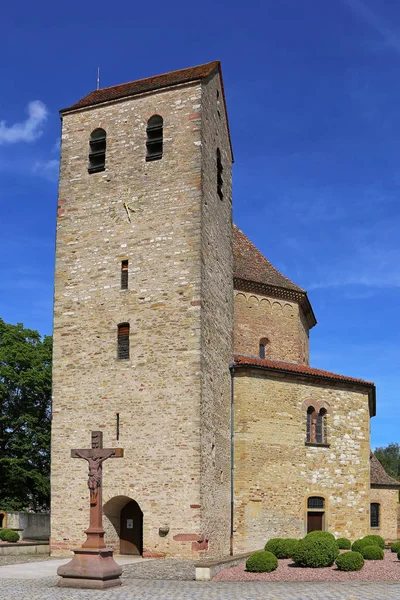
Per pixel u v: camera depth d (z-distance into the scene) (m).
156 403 32.50
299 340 44.66
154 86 36.62
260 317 42.94
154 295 33.94
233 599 19.58
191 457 31.19
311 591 21.55
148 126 36.59
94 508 23.81
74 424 34.00
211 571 25.45
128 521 33.44
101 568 22.50
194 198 34.38
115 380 33.69
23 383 51.62
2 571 27.27
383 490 51.22
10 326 54.72
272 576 25.81
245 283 42.31
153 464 31.81
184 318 33.03
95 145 37.66
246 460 36.47
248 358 39.53
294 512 37.50
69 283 36.03
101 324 34.75
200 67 38.62
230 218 41.31
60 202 37.34
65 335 35.41
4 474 50.56
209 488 32.22
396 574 26.05
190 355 32.44
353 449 41.16
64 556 32.69
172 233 34.34
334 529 38.97
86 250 36.12
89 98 39.56
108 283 35.16
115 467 32.53
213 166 37.47
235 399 37.47
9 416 51.50
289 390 39.09
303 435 39.00
